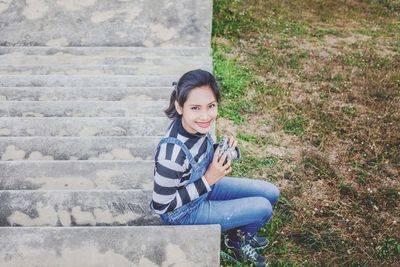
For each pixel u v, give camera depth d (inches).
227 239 131.4
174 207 103.5
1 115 189.3
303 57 284.8
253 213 117.3
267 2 380.5
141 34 290.7
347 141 197.6
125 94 208.7
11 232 103.6
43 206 119.9
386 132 201.9
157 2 301.1
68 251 100.9
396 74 258.8
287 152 191.2
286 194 163.5
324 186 170.1
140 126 174.9
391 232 147.6
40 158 154.4
